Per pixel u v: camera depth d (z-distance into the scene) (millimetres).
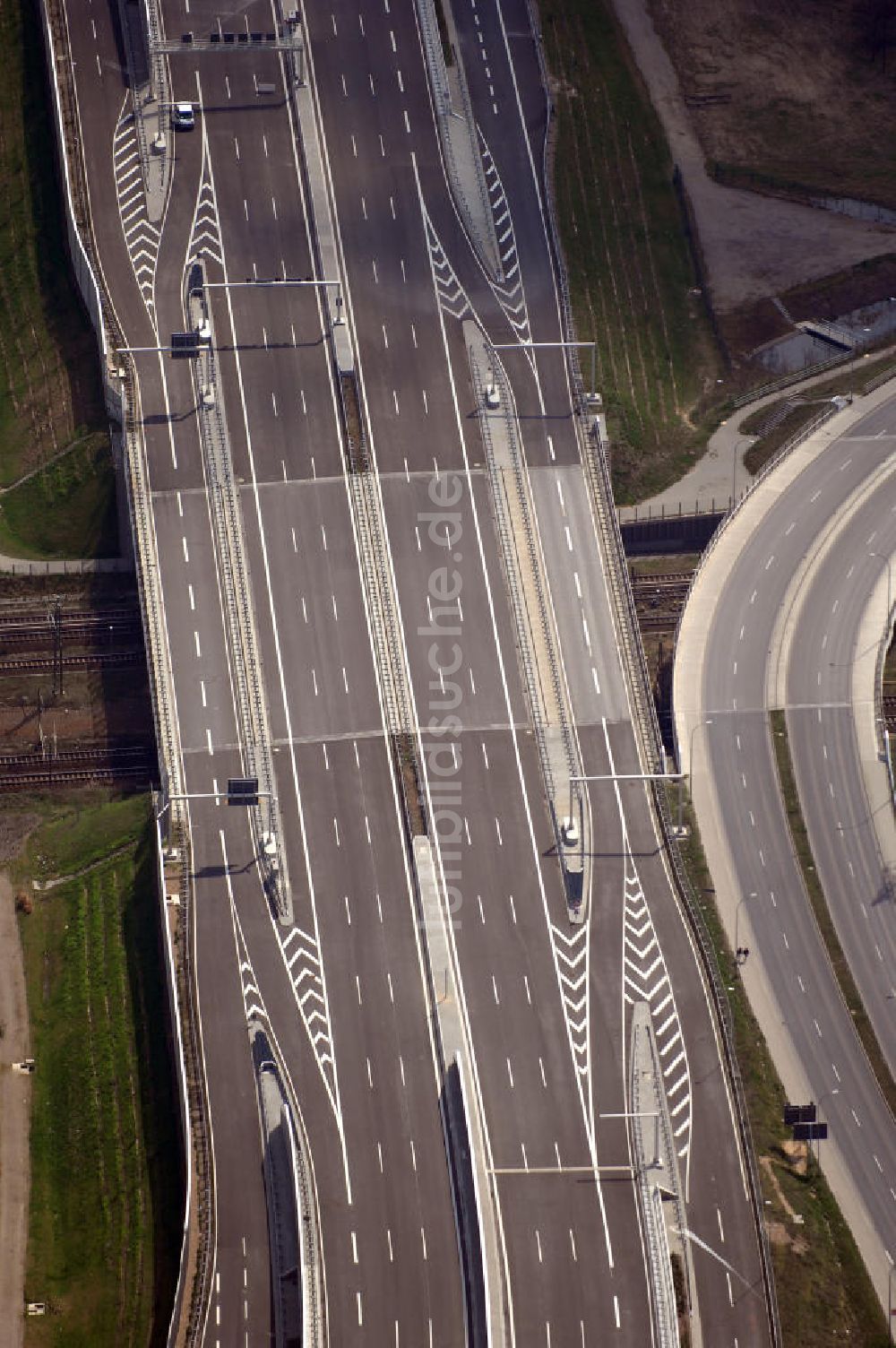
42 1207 194500
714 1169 190625
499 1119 193000
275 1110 193625
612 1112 193500
